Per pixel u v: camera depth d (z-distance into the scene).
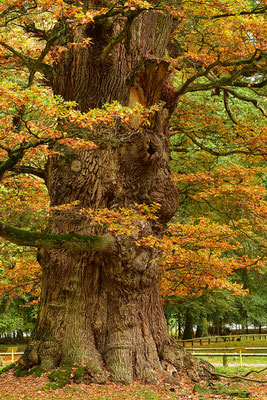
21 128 8.74
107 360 9.65
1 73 11.32
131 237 9.70
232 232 11.67
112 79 10.73
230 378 10.37
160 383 9.30
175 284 12.90
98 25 10.23
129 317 10.03
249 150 13.70
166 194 10.78
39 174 11.63
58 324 9.98
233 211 15.12
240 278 22.75
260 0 10.52
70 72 10.81
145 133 9.91
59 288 10.25
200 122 14.98
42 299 10.55
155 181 10.65
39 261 10.66
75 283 10.17
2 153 9.07
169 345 10.44
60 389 8.41
